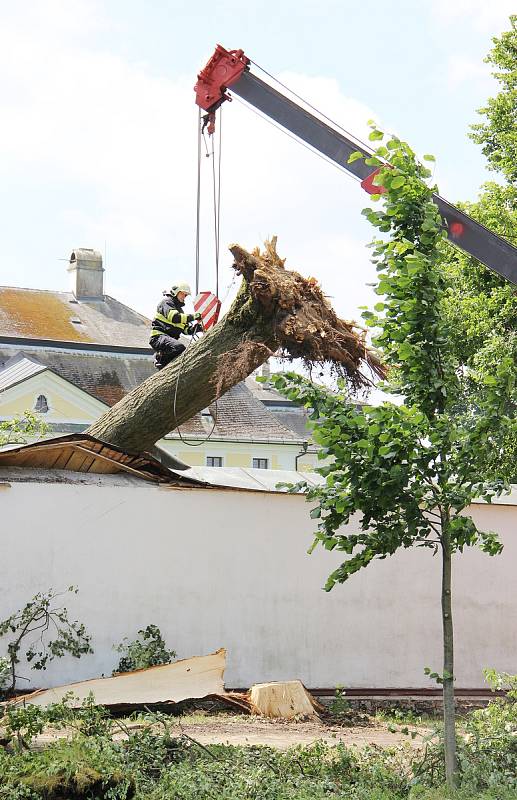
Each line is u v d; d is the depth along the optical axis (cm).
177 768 786
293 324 1191
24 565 1262
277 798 748
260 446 4412
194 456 4300
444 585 801
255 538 1402
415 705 1421
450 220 1336
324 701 1373
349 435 781
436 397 808
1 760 733
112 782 718
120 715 1084
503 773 801
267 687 1168
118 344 4716
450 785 764
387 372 1205
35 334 4572
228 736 1006
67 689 1100
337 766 841
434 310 795
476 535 850
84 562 1293
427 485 788
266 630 1392
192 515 1367
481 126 3064
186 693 1133
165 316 1406
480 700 1474
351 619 1453
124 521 1324
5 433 2862
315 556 1438
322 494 798
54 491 1291
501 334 2694
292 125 1473
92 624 1285
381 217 816
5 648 1232
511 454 798
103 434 1366
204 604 1357
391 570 1494
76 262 4984
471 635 1547
